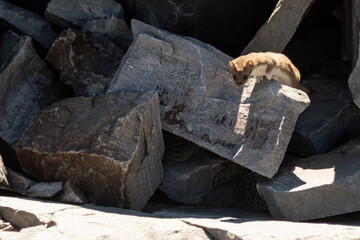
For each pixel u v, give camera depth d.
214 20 20.98
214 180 17.52
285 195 14.84
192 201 17.31
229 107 16.61
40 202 14.29
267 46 19.00
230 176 17.86
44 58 20.27
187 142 18.56
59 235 12.12
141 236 12.35
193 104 16.91
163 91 17.11
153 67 17.33
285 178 15.70
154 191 16.69
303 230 12.87
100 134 15.28
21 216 13.27
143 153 15.84
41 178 16.45
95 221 12.96
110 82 17.81
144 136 15.74
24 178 15.77
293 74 17.83
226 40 21.89
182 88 17.12
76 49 18.98
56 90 19.38
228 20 21.23
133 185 15.35
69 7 20.58
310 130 18.39
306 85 20.55
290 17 18.64
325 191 14.67
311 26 25.12
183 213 15.49
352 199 14.62
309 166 16.33
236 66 16.45
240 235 12.39
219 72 17.44
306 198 14.77
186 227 12.91
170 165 17.55
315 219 15.03
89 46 19.25
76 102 17.03
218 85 17.27
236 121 16.34
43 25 20.72
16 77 18.42
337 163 16.05
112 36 20.30
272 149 15.44
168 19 20.73
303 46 24.02
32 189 15.41
